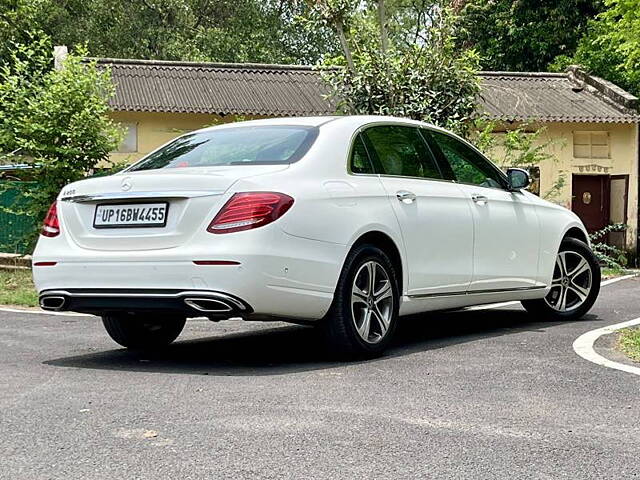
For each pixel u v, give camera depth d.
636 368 5.47
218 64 23.77
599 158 22.89
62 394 4.72
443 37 14.84
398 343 6.64
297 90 22.22
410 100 14.52
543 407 4.44
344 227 5.73
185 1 38.47
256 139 6.18
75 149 13.87
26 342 6.90
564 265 8.05
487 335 7.02
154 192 5.50
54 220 5.93
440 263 6.56
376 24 15.91
